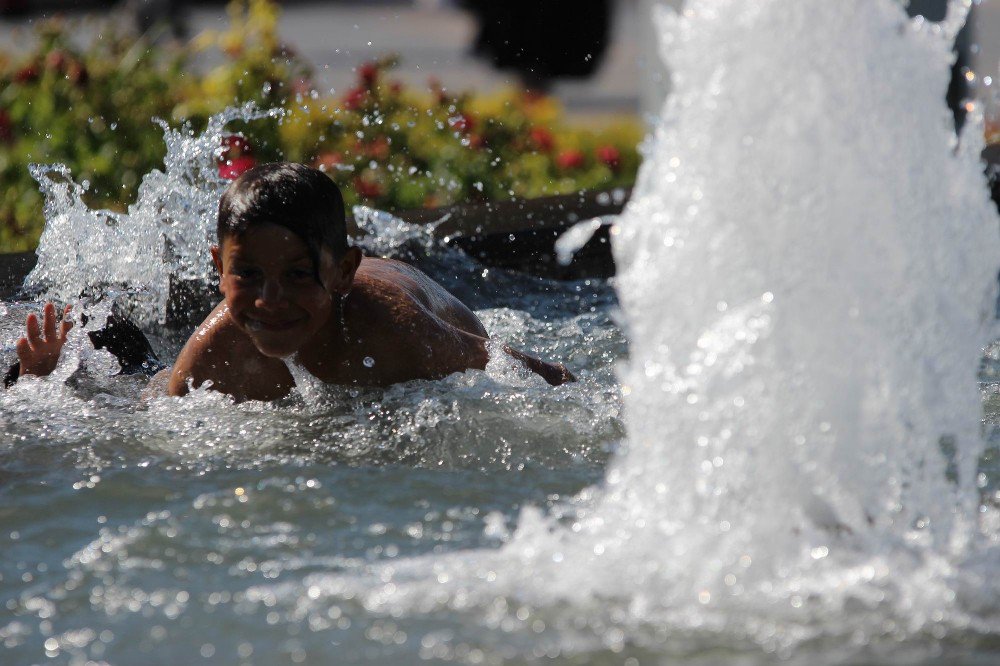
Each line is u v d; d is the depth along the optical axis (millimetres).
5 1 51562
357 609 6098
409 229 15680
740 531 6652
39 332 11008
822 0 7543
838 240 7395
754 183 7426
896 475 7230
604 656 5543
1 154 19531
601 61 40188
